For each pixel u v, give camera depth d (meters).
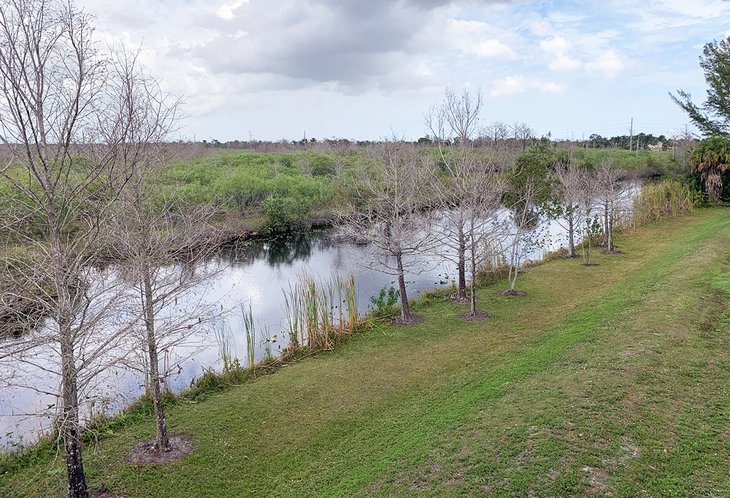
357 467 7.96
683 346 10.19
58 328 7.52
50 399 11.65
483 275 18.95
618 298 14.49
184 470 8.24
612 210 23.42
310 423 9.59
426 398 10.15
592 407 8.20
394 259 24.38
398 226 15.38
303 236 32.62
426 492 6.82
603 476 6.60
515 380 9.98
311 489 7.58
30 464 8.58
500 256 21.16
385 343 13.46
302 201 34.75
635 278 16.95
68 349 6.78
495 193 19.28
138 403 10.59
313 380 11.46
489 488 6.64
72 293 8.18
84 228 8.44
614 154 58.41
